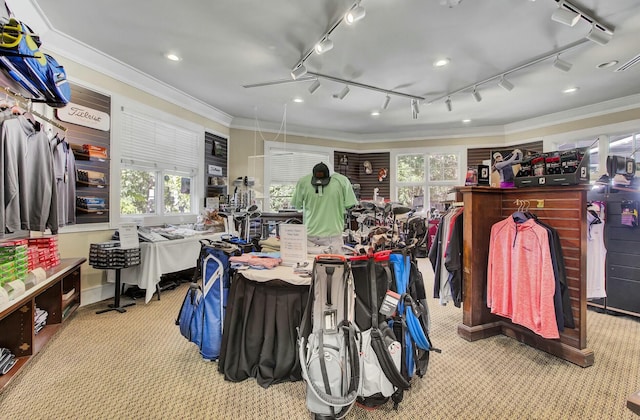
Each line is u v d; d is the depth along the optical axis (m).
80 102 3.38
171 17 2.80
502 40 3.18
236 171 6.07
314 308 1.74
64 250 3.27
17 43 1.80
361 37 3.13
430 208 7.03
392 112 5.72
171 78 4.16
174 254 3.90
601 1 2.55
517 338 2.72
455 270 2.77
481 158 6.79
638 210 3.07
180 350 2.47
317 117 6.05
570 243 2.37
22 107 2.09
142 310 3.38
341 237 2.61
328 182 2.61
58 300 2.75
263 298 2.04
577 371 2.20
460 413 1.74
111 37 3.14
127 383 2.00
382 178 7.41
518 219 2.47
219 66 3.80
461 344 2.64
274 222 3.82
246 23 2.89
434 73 3.99
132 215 4.14
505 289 2.53
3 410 1.72
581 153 2.28
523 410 1.77
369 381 1.66
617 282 3.23
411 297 1.92
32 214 2.26
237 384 2.00
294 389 1.95
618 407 1.79
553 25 2.91
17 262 2.05
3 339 2.10
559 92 4.66
